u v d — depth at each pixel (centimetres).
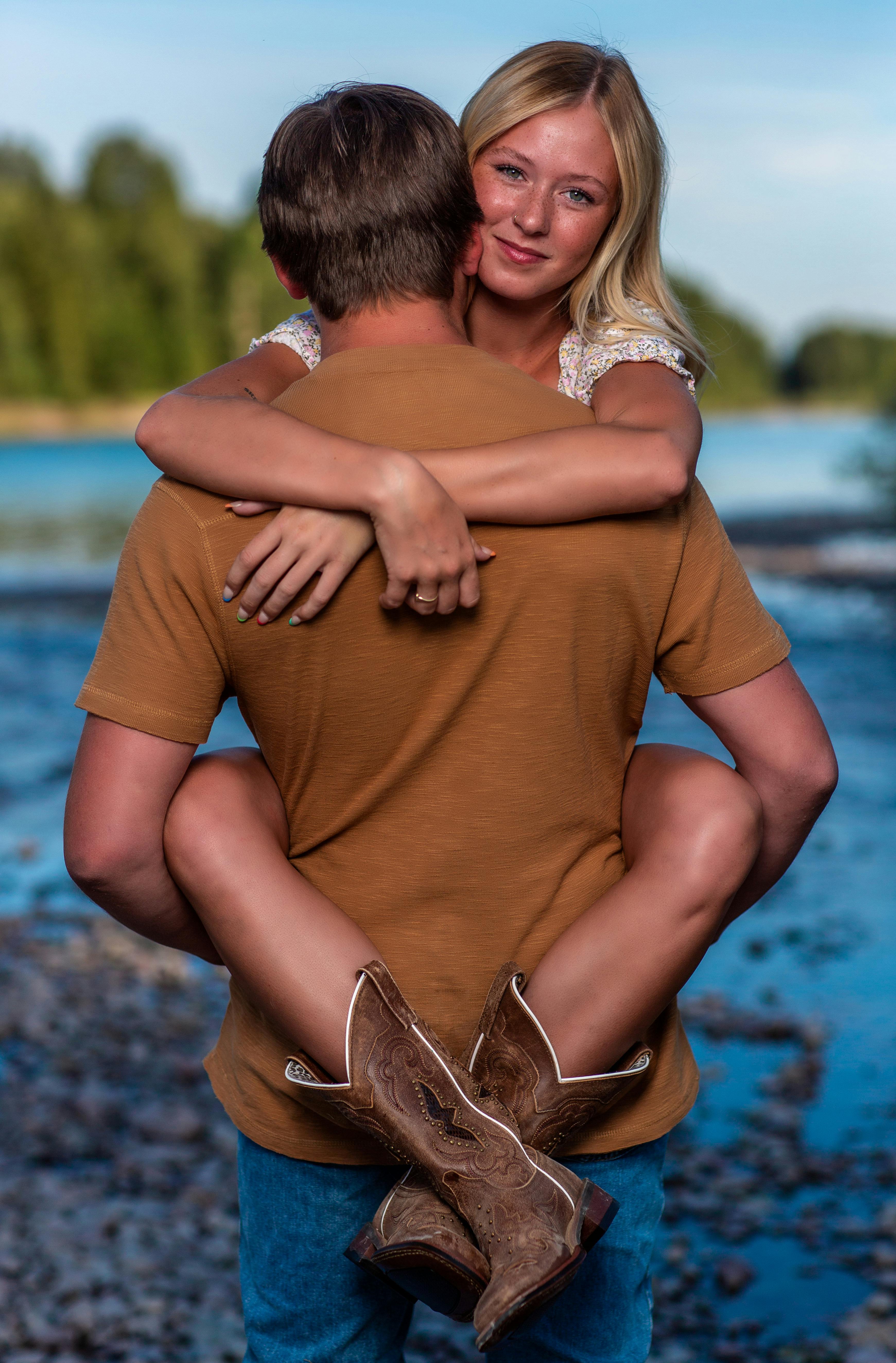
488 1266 124
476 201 144
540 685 133
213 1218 359
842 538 2312
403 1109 129
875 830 730
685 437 141
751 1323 308
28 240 6475
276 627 131
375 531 127
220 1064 159
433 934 139
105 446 5656
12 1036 480
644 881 137
